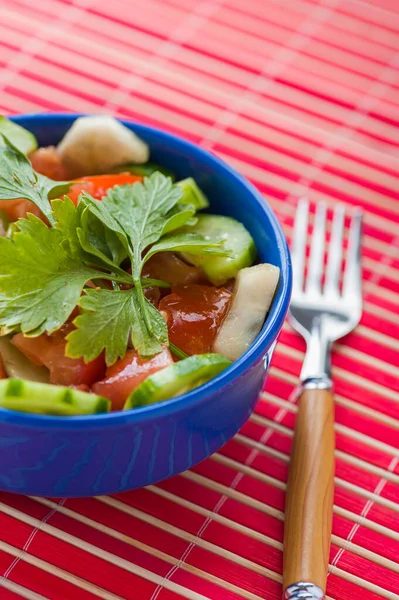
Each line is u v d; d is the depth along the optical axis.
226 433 0.53
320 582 0.50
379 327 0.61
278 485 0.55
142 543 0.53
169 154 0.58
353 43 0.74
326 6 0.76
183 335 0.52
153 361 0.50
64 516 0.53
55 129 0.58
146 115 0.69
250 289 0.53
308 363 0.58
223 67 0.72
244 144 0.69
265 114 0.70
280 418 0.58
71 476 0.51
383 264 0.64
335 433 0.57
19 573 0.51
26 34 0.72
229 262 0.54
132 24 0.74
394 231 0.65
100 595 0.51
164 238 0.53
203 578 0.52
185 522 0.54
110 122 0.57
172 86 0.71
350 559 0.53
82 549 0.52
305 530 0.52
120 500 0.54
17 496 0.53
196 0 0.75
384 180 0.68
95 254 0.51
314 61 0.73
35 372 0.51
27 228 0.50
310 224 0.66
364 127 0.70
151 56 0.72
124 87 0.70
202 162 0.57
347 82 0.72
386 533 0.54
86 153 0.57
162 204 0.54
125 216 0.53
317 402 0.56
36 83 0.70
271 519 0.54
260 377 0.52
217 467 0.56
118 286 0.51
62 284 0.50
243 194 0.56
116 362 0.50
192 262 0.55
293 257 0.63
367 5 0.76
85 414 0.48
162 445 0.50
